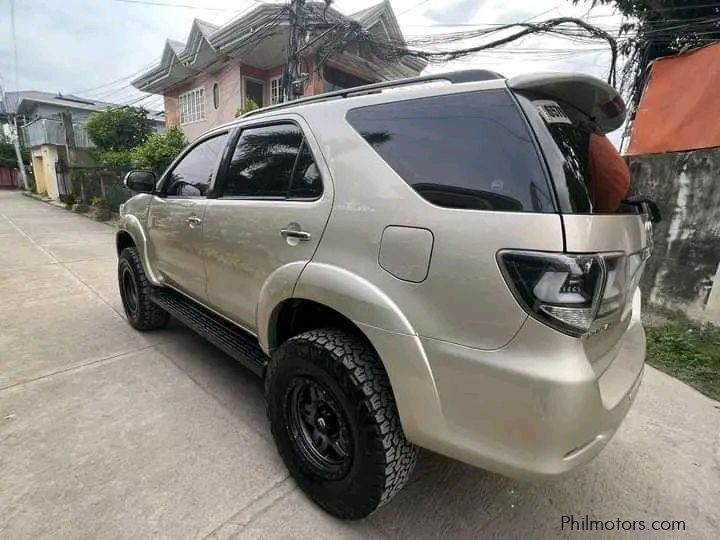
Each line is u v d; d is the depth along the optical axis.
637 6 6.03
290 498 1.81
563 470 1.19
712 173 4.09
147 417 2.36
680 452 2.30
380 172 1.51
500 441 1.25
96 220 12.16
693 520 1.83
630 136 5.15
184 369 2.94
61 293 4.78
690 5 5.68
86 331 3.62
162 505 1.74
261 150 2.11
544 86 1.30
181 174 2.85
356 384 1.51
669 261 4.44
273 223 1.88
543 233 1.13
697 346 3.78
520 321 1.16
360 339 1.64
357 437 1.53
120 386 2.69
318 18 8.81
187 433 2.23
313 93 10.97
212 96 13.75
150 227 3.12
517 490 1.95
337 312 1.67
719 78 4.25
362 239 1.50
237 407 2.49
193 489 1.84
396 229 1.40
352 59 11.21
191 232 2.54
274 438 1.91
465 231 1.25
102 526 1.62
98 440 2.14
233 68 12.59
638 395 2.96
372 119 1.61
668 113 4.70
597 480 2.05
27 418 2.31
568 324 1.13
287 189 1.89
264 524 1.67
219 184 2.38
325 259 1.63
